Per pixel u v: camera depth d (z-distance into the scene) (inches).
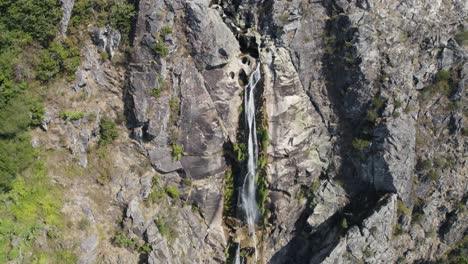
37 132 1003.9
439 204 1050.7
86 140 1032.8
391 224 1042.7
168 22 1010.7
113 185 1045.2
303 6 1063.0
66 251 959.0
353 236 1025.5
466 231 1043.3
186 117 1056.8
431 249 1050.7
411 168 1042.7
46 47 998.4
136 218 1032.8
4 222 912.3
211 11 1061.1
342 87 1074.7
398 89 1029.2
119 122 1056.2
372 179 1073.5
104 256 1003.9
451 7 1053.2
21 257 903.7
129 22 1013.8
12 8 952.9
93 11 1015.6
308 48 1074.7
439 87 1034.7
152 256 1026.7
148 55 1011.9
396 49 1025.5
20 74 975.0
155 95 1027.3
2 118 937.5
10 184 948.0
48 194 985.5
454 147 1039.6
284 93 1081.4
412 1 1033.5
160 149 1067.9
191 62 1042.7
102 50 1028.5
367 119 1056.8
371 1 1024.9
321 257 1044.5
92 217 1016.2
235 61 1082.7
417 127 1046.4
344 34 1037.8
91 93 1039.0
